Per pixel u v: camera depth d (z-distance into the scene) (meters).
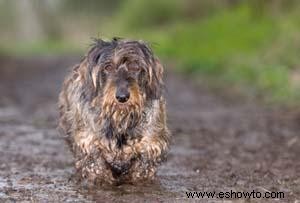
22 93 24.44
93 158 9.98
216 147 13.79
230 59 30.16
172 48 42.34
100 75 9.63
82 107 9.95
